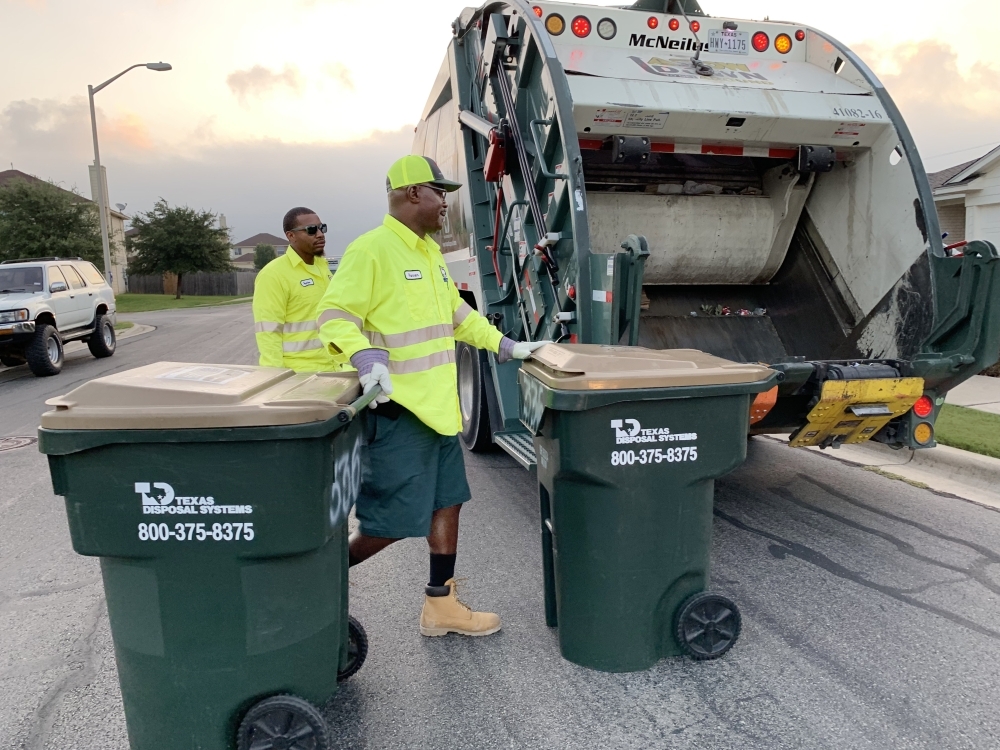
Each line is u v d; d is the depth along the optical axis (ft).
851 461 19.48
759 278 19.01
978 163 49.08
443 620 10.72
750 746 8.25
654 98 14.64
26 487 19.30
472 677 9.73
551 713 8.92
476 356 20.26
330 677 7.98
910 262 14.97
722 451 9.27
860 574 12.73
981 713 8.79
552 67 13.92
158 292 172.04
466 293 20.71
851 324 16.74
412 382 9.48
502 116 16.74
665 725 8.64
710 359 9.64
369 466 9.62
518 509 16.56
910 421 13.93
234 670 7.38
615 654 9.61
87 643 11.00
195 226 147.02
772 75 16.43
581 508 9.27
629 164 17.56
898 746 8.21
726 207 17.92
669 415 9.01
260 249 234.38
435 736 8.56
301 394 7.57
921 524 14.98
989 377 28.04
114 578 7.38
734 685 9.41
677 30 16.38
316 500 7.18
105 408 6.98
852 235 16.51
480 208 18.81
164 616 7.28
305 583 7.50
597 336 13.01
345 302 8.99
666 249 17.81
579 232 13.21
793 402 13.39
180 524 7.10
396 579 12.90
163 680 7.41
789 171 17.54
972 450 18.45
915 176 14.82
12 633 11.35
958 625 10.92
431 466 9.82
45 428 6.93
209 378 7.77
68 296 43.14
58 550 14.78
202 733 7.52
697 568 9.63
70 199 107.76
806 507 16.08
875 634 10.68
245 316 86.69
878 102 15.65
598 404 8.66
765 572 12.85
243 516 7.06
